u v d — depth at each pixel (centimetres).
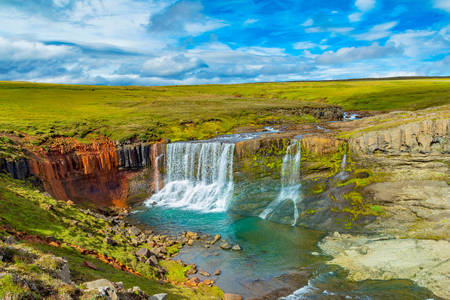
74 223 2925
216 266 2900
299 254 3083
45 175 4466
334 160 4434
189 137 6488
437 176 3559
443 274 2370
